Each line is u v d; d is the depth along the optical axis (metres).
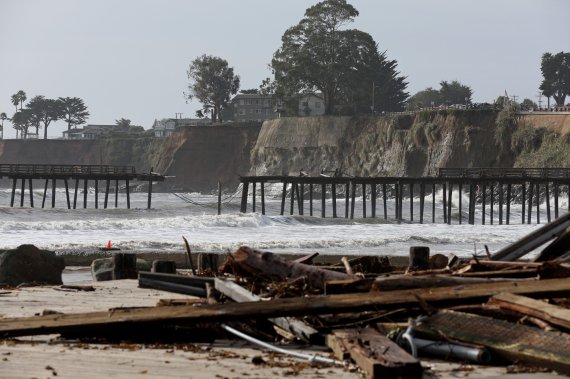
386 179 139.00
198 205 161.88
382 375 11.93
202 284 19.88
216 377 12.57
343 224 127.06
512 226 119.75
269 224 115.94
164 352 15.05
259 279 18.88
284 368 13.30
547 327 13.77
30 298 24.59
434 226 117.00
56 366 13.59
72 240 78.50
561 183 143.25
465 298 15.52
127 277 33.31
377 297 15.55
